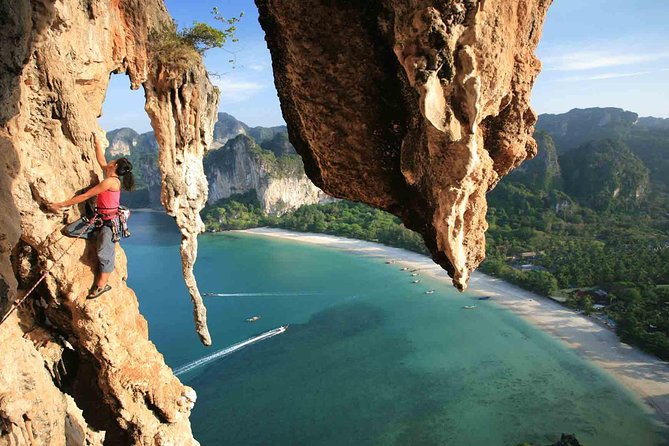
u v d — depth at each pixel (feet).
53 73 29.73
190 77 62.54
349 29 22.98
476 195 24.04
